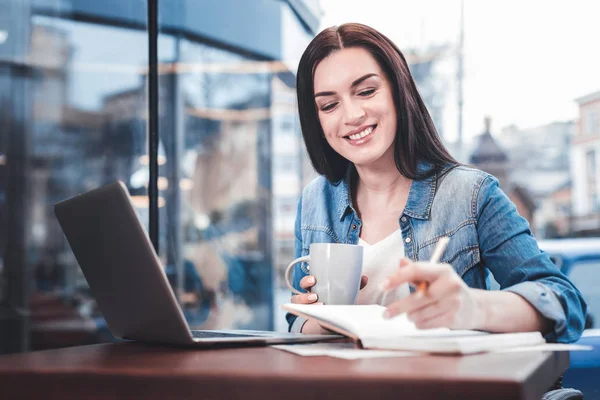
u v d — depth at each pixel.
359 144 1.36
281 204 8.85
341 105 1.37
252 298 8.62
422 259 1.37
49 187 6.67
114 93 6.34
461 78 10.05
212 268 8.31
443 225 1.36
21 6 6.36
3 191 6.57
